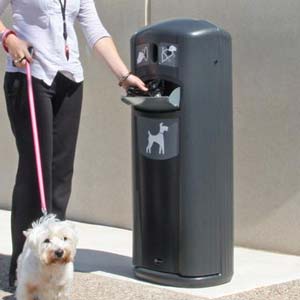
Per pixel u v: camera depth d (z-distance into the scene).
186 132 5.28
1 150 7.61
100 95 6.96
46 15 5.22
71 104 5.33
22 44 5.10
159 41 5.30
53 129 5.32
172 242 5.39
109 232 6.81
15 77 5.26
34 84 5.21
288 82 6.00
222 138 5.37
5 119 7.55
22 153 5.28
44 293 4.89
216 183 5.37
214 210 5.38
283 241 6.11
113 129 6.91
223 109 5.36
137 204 5.53
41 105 5.22
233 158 5.80
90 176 7.08
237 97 6.25
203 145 5.30
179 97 5.27
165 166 5.36
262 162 6.16
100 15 6.89
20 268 4.92
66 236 4.68
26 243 4.86
